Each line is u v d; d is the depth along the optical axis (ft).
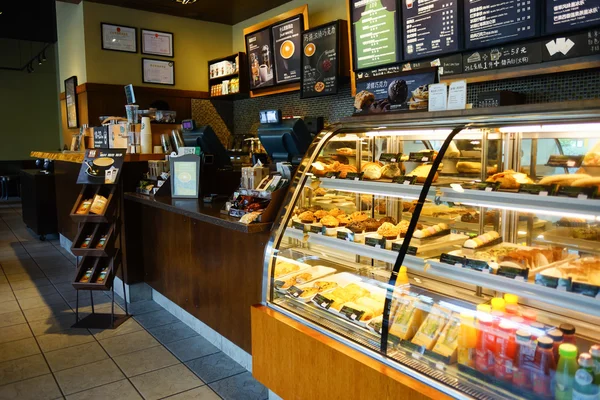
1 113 41.50
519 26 10.87
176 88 22.88
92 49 20.70
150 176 13.88
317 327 6.80
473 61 12.06
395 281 6.32
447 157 6.81
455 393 5.15
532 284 5.27
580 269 5.14
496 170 6.49
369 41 14.49
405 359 5.78
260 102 21.70
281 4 20.17
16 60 41.50
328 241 7.59
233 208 9.58
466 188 6.16
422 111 6.82
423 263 6.18
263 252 8.61
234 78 21.30
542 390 4.97
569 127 5.47
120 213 13.75
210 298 10.54
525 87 11.56
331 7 17.52
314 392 6.64
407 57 13.52
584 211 5.06
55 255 20.30
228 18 22.86
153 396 8.85
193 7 20.95
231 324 9.82
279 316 7.32
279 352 7.22
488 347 5.38
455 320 5.77
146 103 21.94
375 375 5.72
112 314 12.29
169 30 22.41
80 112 22.41
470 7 11.76
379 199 7.82
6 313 13.29
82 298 14.64
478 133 6.49
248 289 9.11
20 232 25.57
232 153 18.24
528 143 6.15
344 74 16.10
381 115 7.28
